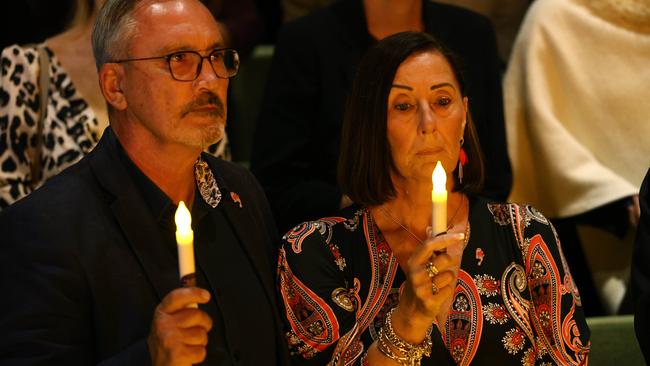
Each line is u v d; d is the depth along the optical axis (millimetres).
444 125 4836
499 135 7508
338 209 6918
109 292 4266
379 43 4988
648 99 7816
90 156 4617
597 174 7559
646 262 4848
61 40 6676
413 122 4844
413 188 4961
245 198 4969
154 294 4348
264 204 5156
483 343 4723
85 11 6664
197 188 4777
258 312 4664
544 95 7957
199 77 4438
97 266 4258
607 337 5922
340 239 5012
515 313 4805
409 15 7469
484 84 7551
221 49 4531
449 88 4863
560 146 7723
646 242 4887
